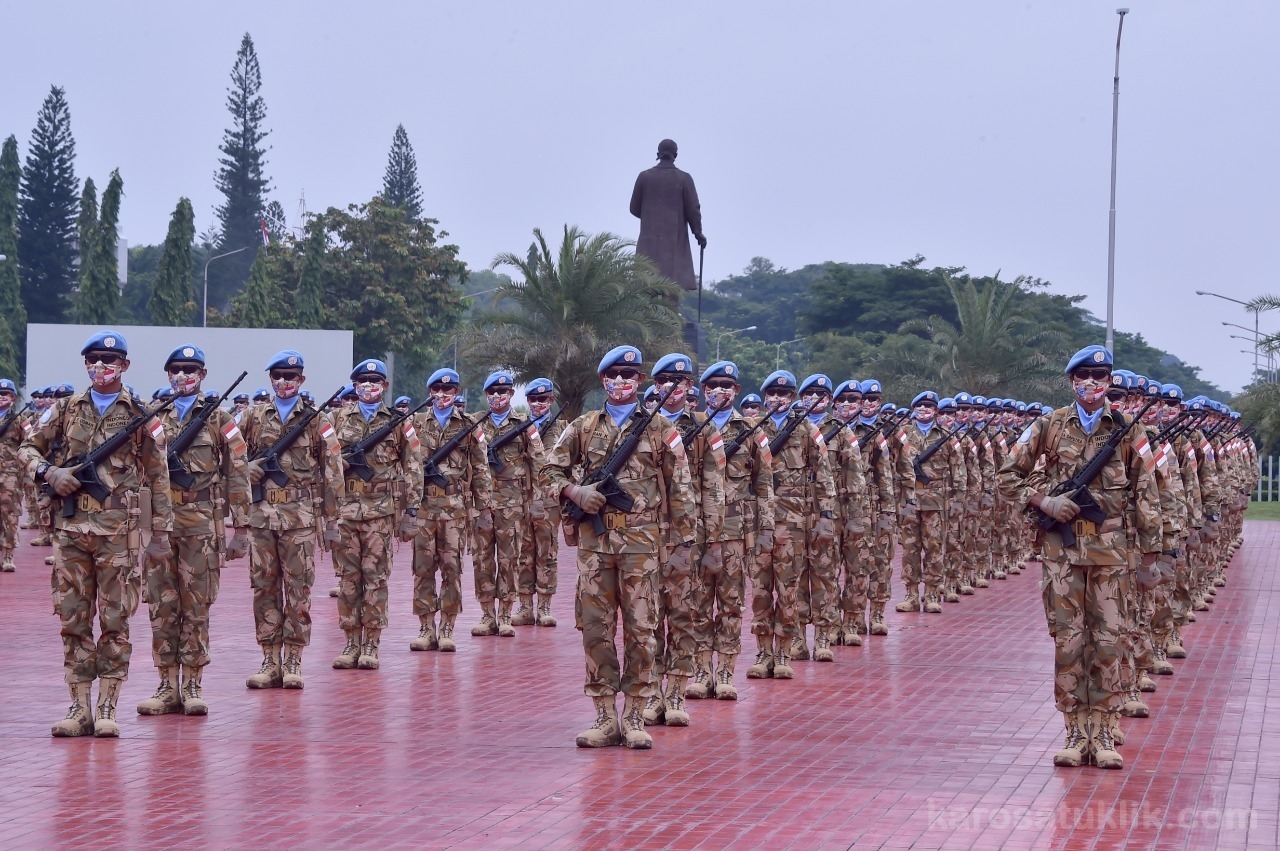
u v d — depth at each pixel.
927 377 47.03
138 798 8.27
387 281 67.38
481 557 15.59
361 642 13.33
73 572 9.99
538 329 33.03
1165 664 13.32
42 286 78.44
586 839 7.44
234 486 11.19
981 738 10.20
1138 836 7.59
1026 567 25.55
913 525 18.34
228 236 88.38
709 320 114.62
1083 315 73.31
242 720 10.66
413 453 13.51
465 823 7.74
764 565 12.83
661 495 9.97
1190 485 14.61
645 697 9.82
